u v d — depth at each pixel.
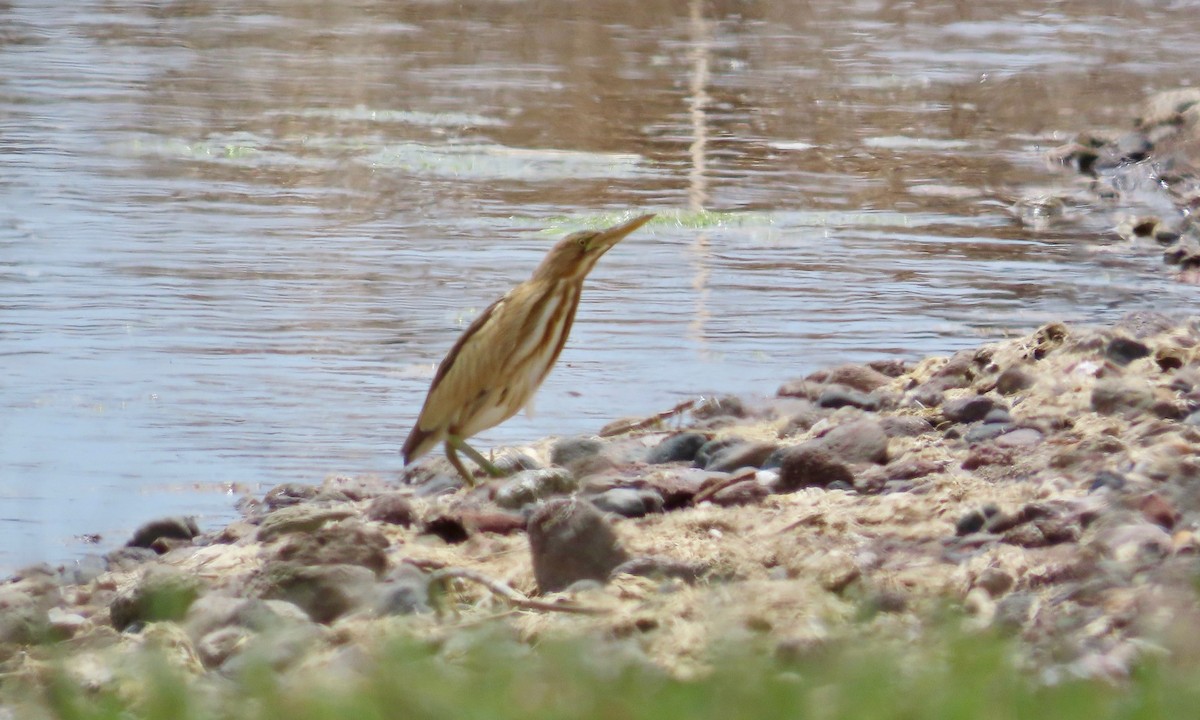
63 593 15.22
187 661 12.18
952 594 13.18
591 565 14.05
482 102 48.00
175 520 16.98
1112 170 39.91
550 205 34.78
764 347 23.97
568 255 17.12
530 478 16.83
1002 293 27.77
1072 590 12.73
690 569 13.77
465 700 9.12
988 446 17.30
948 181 38.84
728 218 33.66
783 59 58.22
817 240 31.94
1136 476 15.76
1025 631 11.91
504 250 30.36
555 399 21.44
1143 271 29.88
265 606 13.31
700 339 24.31
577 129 44.28
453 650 11.71
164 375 22.28
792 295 27.22
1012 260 30.56
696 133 44.22
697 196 36.12
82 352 23.27
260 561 15.16
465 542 15.80
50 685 11.06
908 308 26.52
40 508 17.77
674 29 65.56
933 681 9.21
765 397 21.16
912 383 21.06
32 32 59.72
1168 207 36.50
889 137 44.59
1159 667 9.94
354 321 25.16
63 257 28.80
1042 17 71.25
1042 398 19.16
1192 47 62.84
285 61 55.16
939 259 30.44
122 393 21.50
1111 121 47.16
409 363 23.06
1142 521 14.17
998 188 38.31
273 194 35.28
